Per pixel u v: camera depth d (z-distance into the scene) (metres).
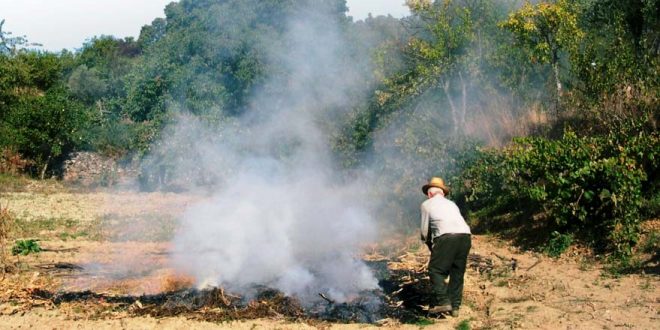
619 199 8.66
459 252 6.79
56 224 13.47
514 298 7.30
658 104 10.08
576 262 8.58
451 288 6.88
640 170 8.70
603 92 10.95
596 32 13.80
